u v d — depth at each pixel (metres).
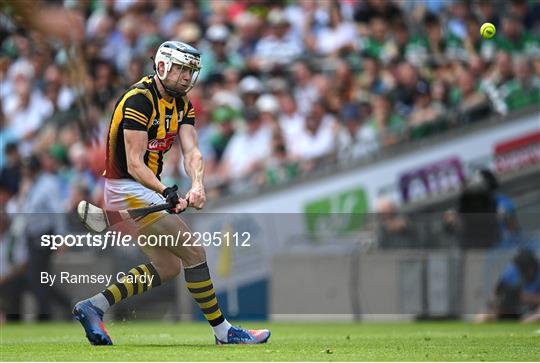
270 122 56.84
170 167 54.19
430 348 23.55
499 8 61.34
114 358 19.75
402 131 52.66
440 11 61.34
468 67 57.62
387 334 32.56
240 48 62.34
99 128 56.19
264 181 52.41
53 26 34.56
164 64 23.86
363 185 51.66
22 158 58.25
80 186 53.50
